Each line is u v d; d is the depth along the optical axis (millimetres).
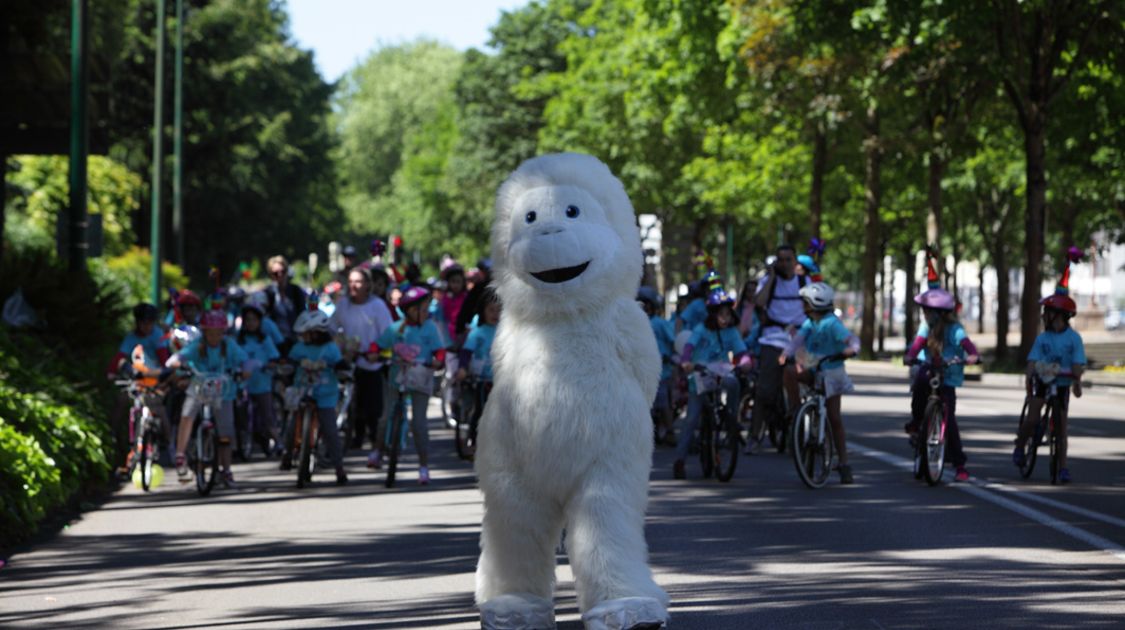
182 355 46219
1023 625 24578
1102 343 167000
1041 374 46406
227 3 178875
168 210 177750
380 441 52406
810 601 26812
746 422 58094
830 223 172000
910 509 39812
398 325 48000
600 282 22625
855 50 111250
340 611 26656
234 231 190500
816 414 45000
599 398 22266
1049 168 136625
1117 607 26156
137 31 170875
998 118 126562
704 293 57906
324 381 47531
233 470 52938
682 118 148625
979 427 67688
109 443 48156
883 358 165125
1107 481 46656
